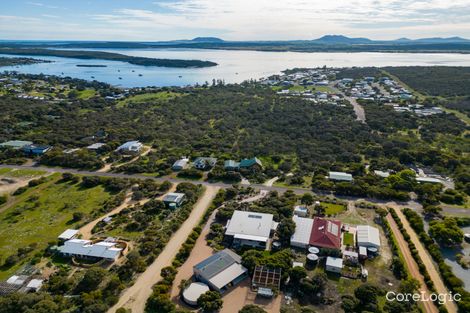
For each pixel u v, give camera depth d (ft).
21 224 328.70
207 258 265.34
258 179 434.30
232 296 236.22
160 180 435.12
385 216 347.97
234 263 261.03
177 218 337.93
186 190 390.42
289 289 245.45
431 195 378.53
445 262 282.77
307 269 268.41
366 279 257.34
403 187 401.49
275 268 252.42
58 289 239.09
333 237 297.12
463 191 404.16
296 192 404.16
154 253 279.90
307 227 313.12
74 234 305.94
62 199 379.96
